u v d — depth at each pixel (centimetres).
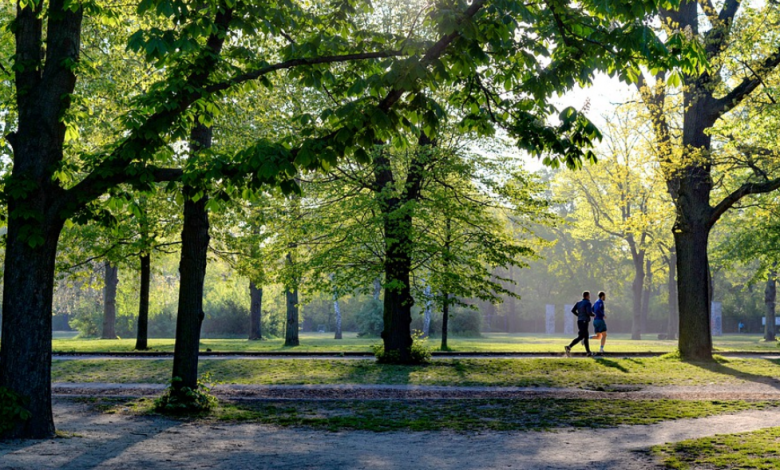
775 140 1978
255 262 2452
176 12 826
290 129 1931
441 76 837
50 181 996
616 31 840
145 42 818
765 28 1898
